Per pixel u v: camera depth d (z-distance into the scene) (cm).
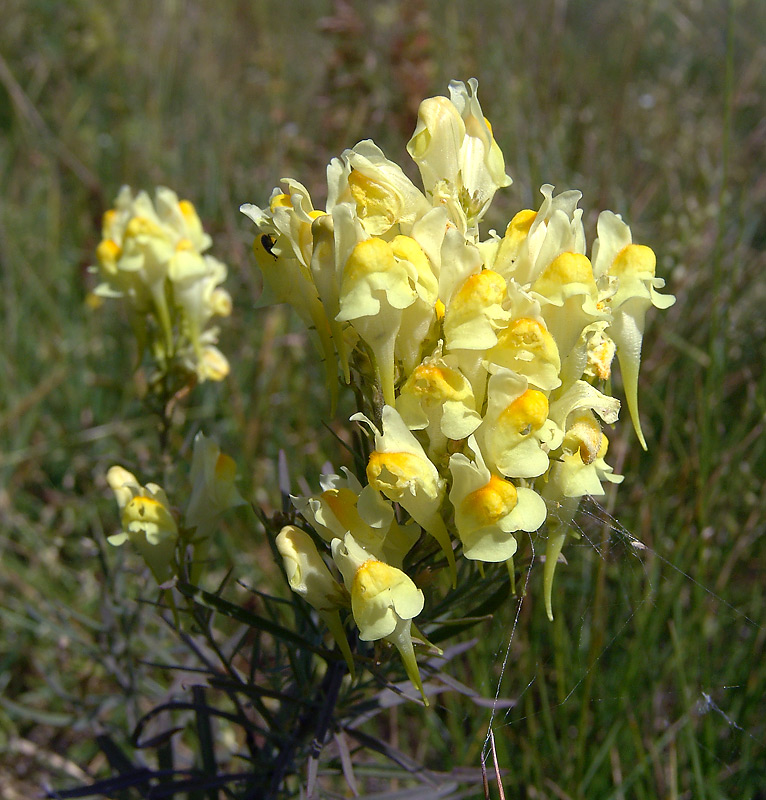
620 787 21
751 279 30
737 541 24
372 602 12
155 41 52
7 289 38
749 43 48
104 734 19
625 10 53
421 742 25
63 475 34
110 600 22
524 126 36
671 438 27
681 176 38
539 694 22
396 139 41
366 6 49
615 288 14
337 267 13
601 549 20
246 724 17
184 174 44
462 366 13
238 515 30
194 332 22
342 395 32
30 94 50
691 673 22
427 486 12
